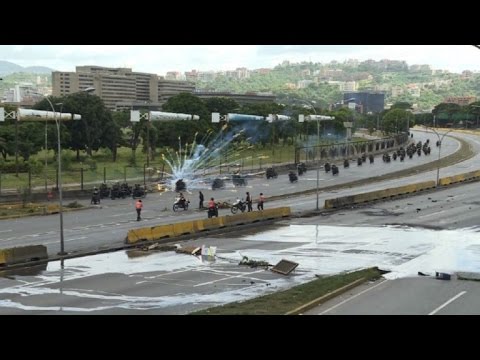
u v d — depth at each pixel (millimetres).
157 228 39875
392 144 136625
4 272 30141
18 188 62000
